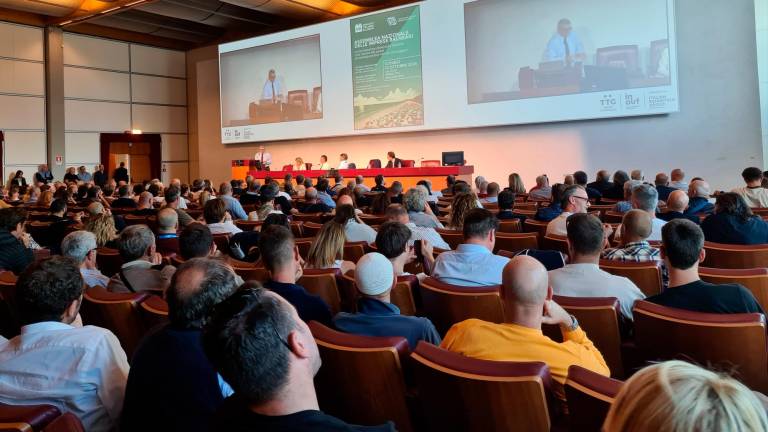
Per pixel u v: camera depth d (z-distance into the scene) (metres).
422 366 1.56
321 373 1.84
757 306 2.17
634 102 11.01
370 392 1.75
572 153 12.11
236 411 0.99
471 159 13.32
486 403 1.45
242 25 17.45
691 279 2.32
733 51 10.53
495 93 12.46
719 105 10.69
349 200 5.56
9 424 1.21
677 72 10.85
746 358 1.81
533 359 1.69
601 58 11.28
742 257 3.37
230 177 18.12
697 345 1.88
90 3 14.81
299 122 15.35
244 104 16.39
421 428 1.78
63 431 1.18
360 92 14.25
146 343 1.59
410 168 12.21
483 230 2.97
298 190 10.24
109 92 17.75
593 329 2.18
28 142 15.96
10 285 2.97
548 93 11.86
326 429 0.93
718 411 0.56
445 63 13.02
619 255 3.15
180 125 19.53
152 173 18.81
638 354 2.07
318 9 15.26
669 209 4.68
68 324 1.83
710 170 10.81
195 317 1.55
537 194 8.31
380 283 2.14
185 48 19.59
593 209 6.16
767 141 10.37
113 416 1.73
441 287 2.56
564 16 11.60
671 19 10.58
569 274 2.57
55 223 5.94
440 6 13.01
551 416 1.43
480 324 1.80
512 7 12.15
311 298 2.37
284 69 15.54
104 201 8.66
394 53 13.68
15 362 1.69
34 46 16.03
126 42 18.12
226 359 0.93
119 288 2.90
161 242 3.97
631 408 0.62
